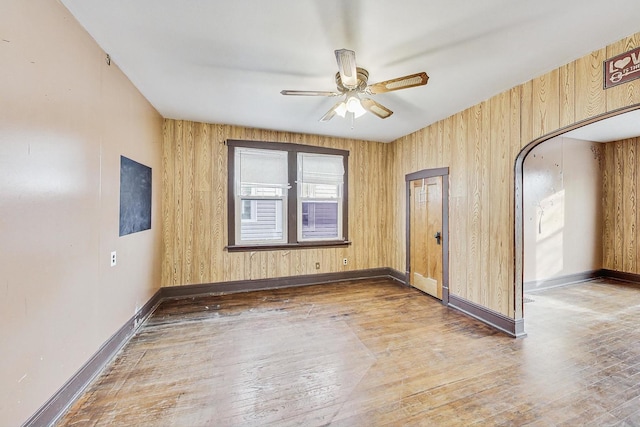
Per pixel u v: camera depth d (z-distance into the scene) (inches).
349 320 128.3
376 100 127.1
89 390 78.7
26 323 58.4
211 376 85.9
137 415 69.7
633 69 79.3
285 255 180.1
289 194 180.4
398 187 196.2
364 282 192.4
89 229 81.2
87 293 80.4
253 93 121.4
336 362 94.0
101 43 85.6
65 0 68.2
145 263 127.1
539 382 83.3
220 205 164.7
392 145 203.8
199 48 88.6
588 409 72.2
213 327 120.0
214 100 129.0
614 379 84.9
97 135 85.7
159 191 147.6
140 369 89.2
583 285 191.3
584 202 201.0
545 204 185.8
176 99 127.7
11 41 54.7
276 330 117.6
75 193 74.8
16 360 56.1
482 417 69.3
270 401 75.1
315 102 130.9
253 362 93.7
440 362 94.0
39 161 62.0
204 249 161.8
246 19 74.8
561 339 111.2
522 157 114.1
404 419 68.8
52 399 65.7
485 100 127.0
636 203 194.1
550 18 73.5
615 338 111.9
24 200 57.9
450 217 147.5
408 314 135.9
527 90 108.9
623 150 199.6
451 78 106.6
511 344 106.7
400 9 70.4
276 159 177.3
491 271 123.6
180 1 68.3
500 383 82.8
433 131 161.0
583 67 91.4
